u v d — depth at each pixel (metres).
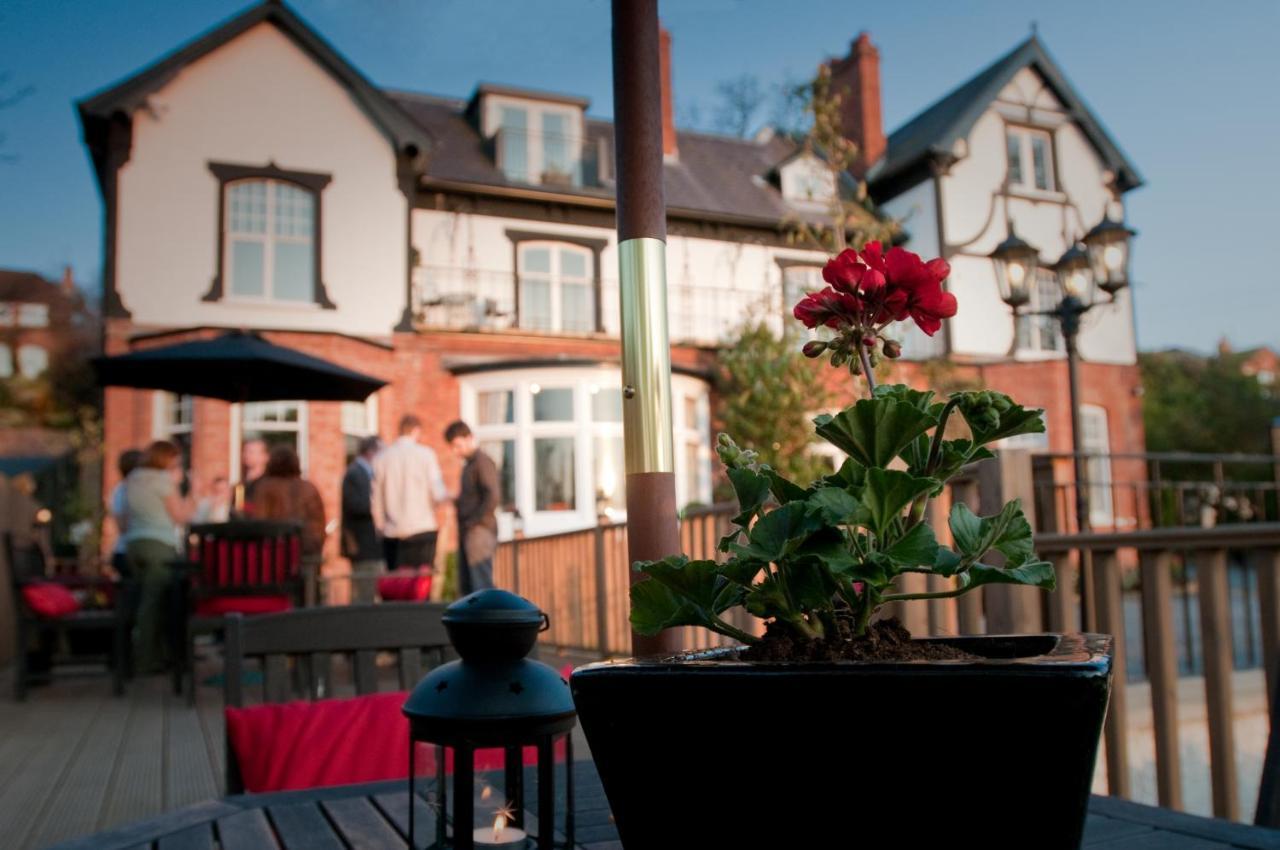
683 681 0.58
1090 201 18.56
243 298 12.69
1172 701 2.32
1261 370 30.69
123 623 5.36
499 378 13.44
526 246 14.88
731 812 0.58
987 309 17.28
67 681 5.97
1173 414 27.61
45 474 17.36
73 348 24.14
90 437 18.30
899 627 0.73
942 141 17.09
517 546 7.98
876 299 0.74
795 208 17.30
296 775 1.84
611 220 15.36
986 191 17.58
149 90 12.40
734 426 13.43
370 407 12.98
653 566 0.66
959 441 0.67
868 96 18.52
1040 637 0.71
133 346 12.05
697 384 14.58
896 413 0.64
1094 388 17.55
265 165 12.95
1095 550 2.51
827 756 0.56
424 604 2.20
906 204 17.86
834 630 0.68
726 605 0.67
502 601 0.89
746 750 0.57
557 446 13.49
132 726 4.39
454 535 12.93
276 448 6.27
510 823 0.96
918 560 0.60
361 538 6.86
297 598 5.06
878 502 0.62
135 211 12.25
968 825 0.55
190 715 4.67
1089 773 0.54
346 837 1.14
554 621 6.93
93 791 3.23
